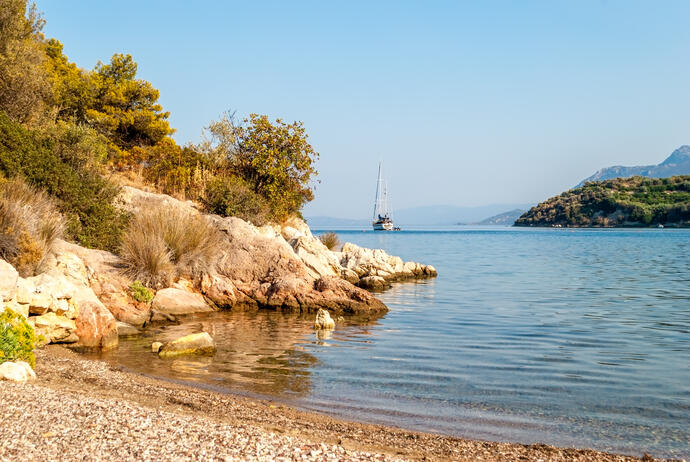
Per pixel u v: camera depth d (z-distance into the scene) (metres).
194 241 20.83
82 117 33.38
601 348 14.61
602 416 9.34
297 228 34.81
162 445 6.12
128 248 19.03
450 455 7.37
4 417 6.62
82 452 5.70
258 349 14.16
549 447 7.82
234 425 7.58
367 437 7.93
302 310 20.45
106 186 22.45
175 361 12.59
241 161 32.62
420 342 15.31
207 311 19.48
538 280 33.16
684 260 49.00
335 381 11.24
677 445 8.12
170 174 30.12
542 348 14.59
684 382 11.41
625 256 54.91
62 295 13.38
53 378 9.81
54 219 16.95
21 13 26.00
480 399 10.19
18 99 23.38
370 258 35.22
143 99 38.00
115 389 9.56
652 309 21.52
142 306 17.73
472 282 32.44
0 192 15.20
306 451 6.47
